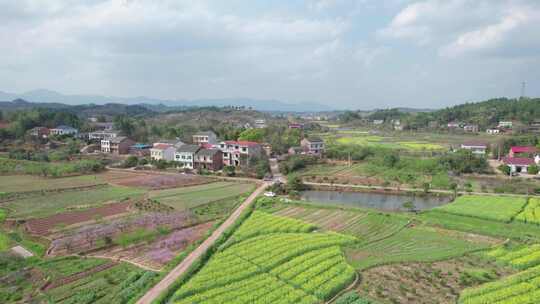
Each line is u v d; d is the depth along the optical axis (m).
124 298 32.53
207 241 46.38
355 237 48.41
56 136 149.12
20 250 45.16
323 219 57.91
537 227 52.31
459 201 66.56
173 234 49.91
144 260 41.59
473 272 37.97
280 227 51.22
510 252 42.59
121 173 99.56
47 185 82.12
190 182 87.56
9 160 104.50
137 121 193.62
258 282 34.91
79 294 33.72
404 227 53.69
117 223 52.88
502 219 54.97
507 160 98.75
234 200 70.00
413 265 40.38
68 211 61.31
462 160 98.56
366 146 129.25
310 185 85.88
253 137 138.00
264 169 98.00
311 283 34.69
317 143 127.12
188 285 34.16
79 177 92.69
